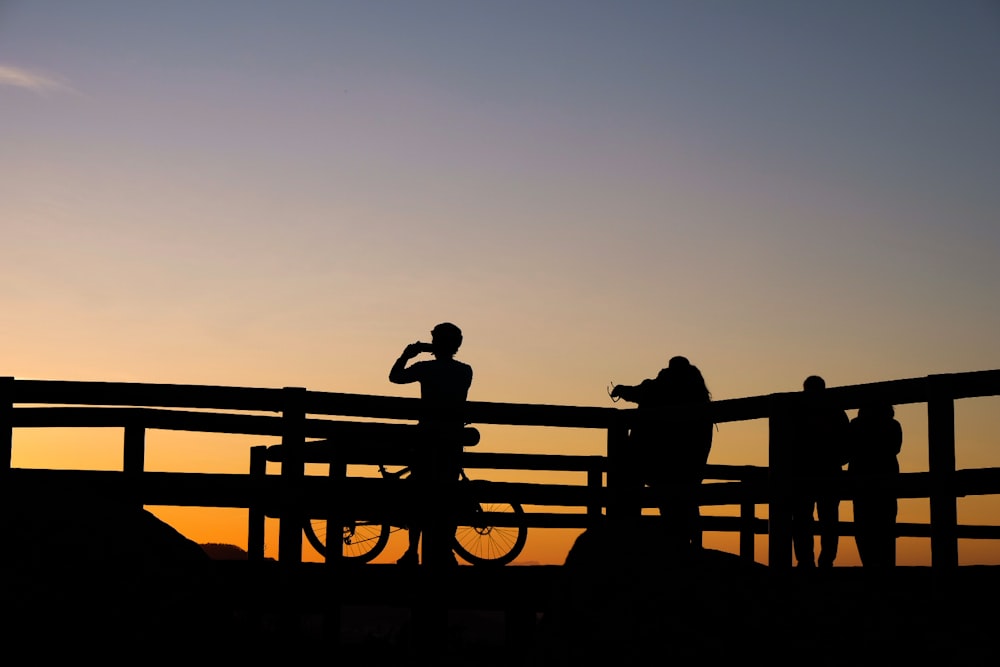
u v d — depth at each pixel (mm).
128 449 8453
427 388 8703
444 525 8758
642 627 6516
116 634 6637
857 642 5789
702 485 8383
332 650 8812
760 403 7930
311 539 10602
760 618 6230
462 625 9883
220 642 7160
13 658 6285
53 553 6922
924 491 6613
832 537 8992
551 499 8930
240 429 8531
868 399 7059
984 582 6148
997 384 6305
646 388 9516
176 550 7430
